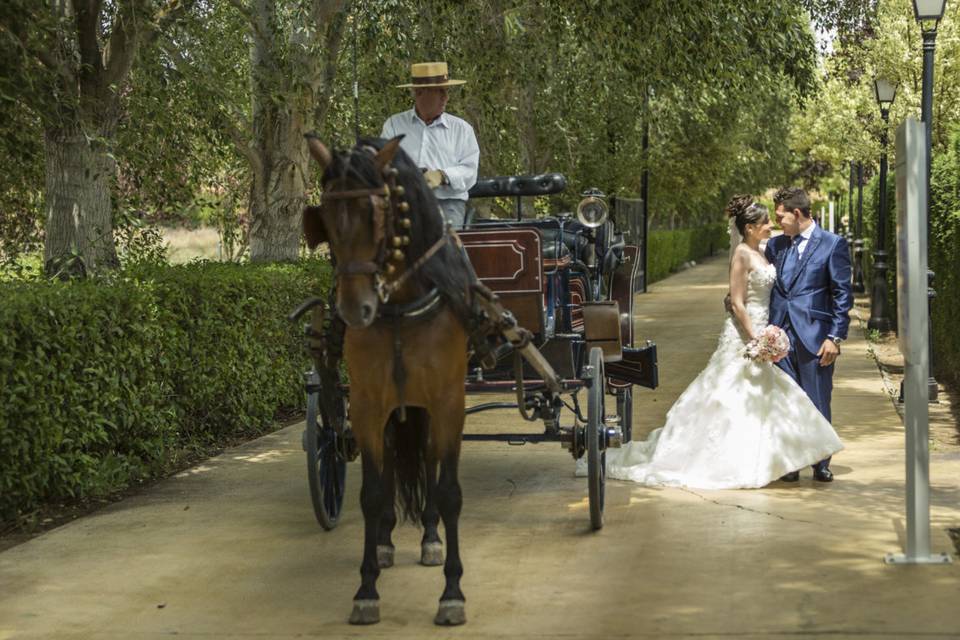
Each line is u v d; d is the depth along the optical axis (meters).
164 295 9.23
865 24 20.77
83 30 9.87
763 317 8.09
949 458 8.71
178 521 7.38
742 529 6.72
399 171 5.10
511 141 18.95
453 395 5.27
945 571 5.79
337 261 4.88
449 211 6.95
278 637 5.13
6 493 7.32
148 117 11.20
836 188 52.59
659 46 14.73
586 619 5.22
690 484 7.93
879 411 11.08
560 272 7.49
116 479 8.38
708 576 5.81
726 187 44.47
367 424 5.25
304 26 12.05
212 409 10.12
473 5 15.53
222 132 12.73
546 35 16.48
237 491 8.27
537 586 5.74
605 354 7.51
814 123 29.38
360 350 5.20
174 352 9.23
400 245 4.96
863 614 5.15
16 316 7.12
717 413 8.04
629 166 24.80
